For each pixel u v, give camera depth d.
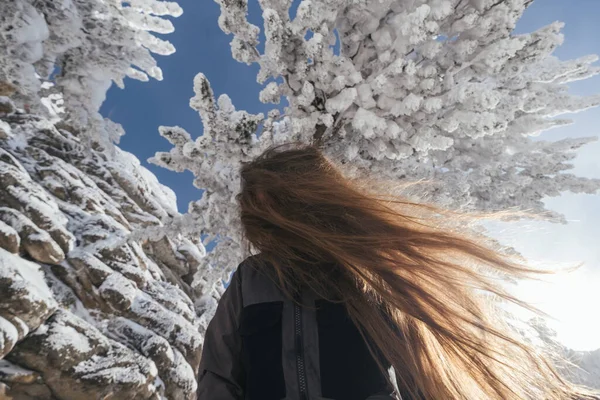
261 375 0.79
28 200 7.85
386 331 0.79
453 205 5.04
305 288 0.85
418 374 0.80
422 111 4.32
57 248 7.56
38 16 5.94
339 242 0.84
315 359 0.78
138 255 9.62
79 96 6.93
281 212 0.92
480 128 3.94
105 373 6.50
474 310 0.88
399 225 0.94
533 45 4.46
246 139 4.37
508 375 0.87
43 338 6.15
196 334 8.97
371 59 4.87
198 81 3.93
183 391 7.79
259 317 0.84
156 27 7.92
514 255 1.01
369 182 1.22
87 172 11.16
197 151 4.45
